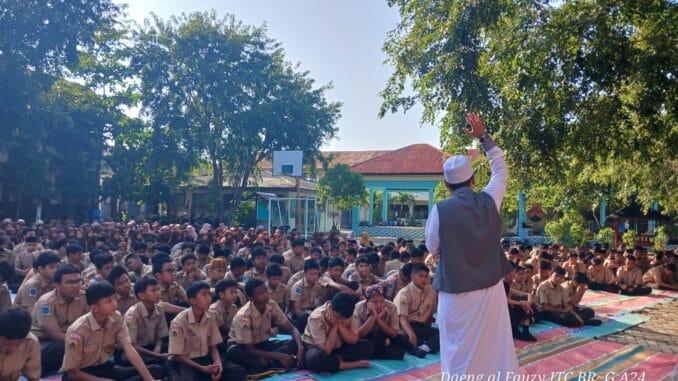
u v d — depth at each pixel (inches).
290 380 214.7
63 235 458.3
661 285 513.3
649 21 287.9
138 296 221.9
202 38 946.7
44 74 722.8
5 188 792.9
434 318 311.9
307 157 1027.3
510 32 308.7
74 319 225.0
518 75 297.9
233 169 1023.6
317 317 229.0
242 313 228.4
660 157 358.0
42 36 707.4
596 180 526.9
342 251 441.4
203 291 205.8
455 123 376.8
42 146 819.4
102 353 189.5
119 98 935.7
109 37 901.2
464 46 362.0
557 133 301.0
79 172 874.1
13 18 690.2
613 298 451.5
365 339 243.6
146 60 945.5
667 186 470.0
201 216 995.9
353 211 1246.3
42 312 218.7
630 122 303.6
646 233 803.4
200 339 207.0
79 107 860.6
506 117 340.5
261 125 961.5
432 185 1202.6
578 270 466.3
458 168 126.6
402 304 260.4
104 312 185.6
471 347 116.7
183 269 306.5
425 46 372.2
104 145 929.5
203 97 948.0
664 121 305.3
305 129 992.9
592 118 296.5
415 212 1546.5
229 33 967.6
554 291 334.3
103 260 276.4
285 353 235.0
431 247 124.3
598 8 284.8
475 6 333.4
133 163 939.3
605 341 292.7
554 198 719.1
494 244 121.6
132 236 503.2
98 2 752.3
